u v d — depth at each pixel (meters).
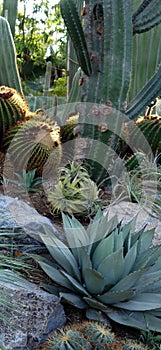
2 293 1.65
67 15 2.45
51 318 1.69
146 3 2.57
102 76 2.60
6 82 3.86
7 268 1.91
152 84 2.90
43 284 1.83
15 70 3.90
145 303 1.83
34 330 1.62
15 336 1.56
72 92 3.77
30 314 1.66
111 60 2.44
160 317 1.88
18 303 1.67
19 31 8.55
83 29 2.59
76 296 1.85
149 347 1.71
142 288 1.91
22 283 1.78
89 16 2.54
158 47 4.28
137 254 1.99
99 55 2.57
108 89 2.48
